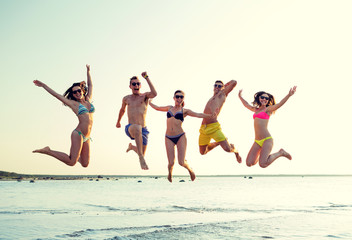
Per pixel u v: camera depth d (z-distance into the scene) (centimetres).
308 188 6819
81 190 5772
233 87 1148
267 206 2772
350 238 1350
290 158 1130
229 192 5225
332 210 2458
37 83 954
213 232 1485
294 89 1079
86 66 1071
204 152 1248
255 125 1145
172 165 1071
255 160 1144
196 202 3181
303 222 1802
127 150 1038
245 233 1459
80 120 990
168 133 1083
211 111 1169
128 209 2522
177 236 1384
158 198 3778
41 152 922
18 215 2089
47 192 4916
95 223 1766
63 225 1691
